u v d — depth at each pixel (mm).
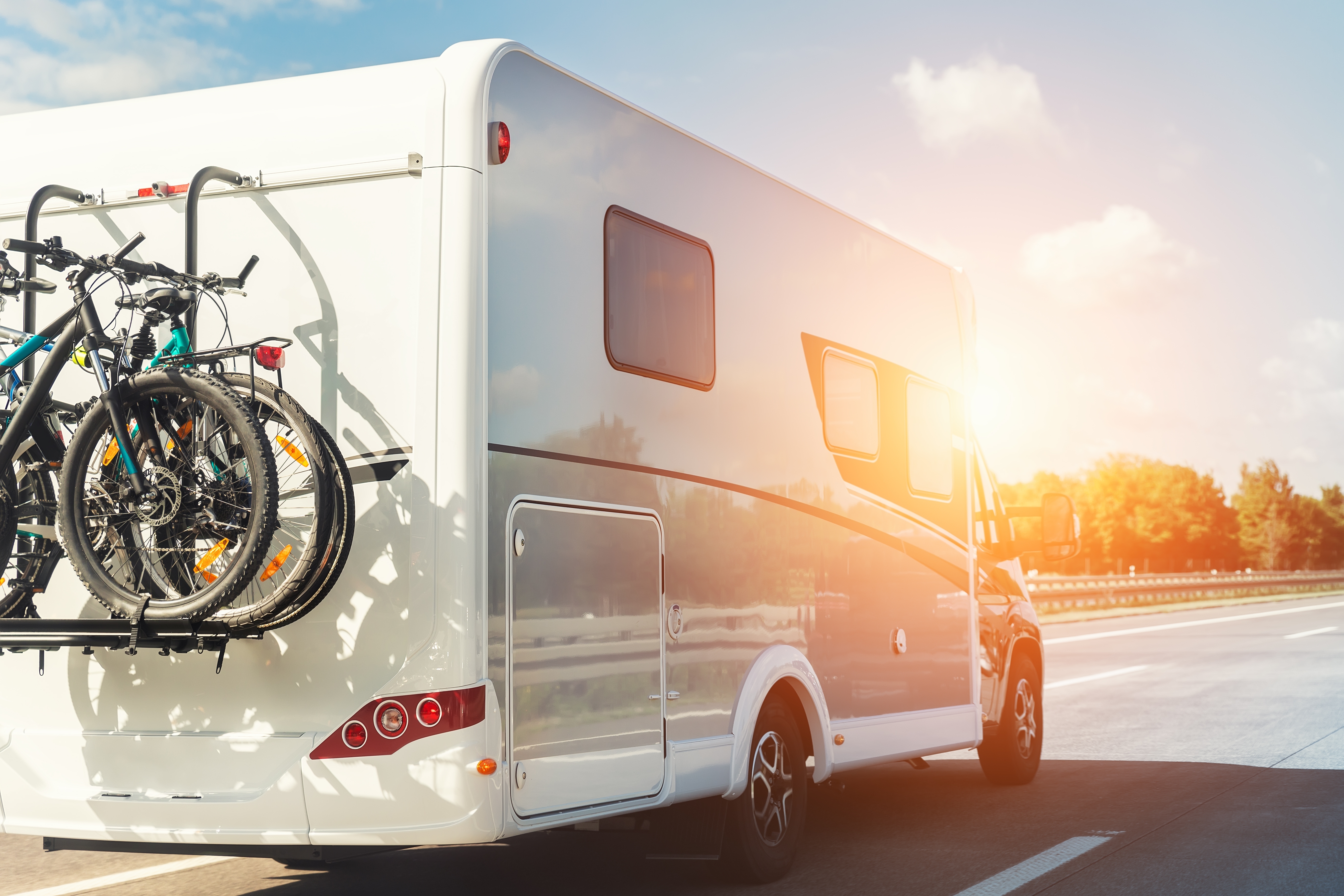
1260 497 100000
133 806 4430
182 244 4738
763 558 5758
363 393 4379
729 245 5695
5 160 4957
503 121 4500
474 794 4125
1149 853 6332
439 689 4156
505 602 4316
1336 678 14617
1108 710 12117
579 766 4586
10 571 4594
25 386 4598
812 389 6227
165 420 4219
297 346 4488
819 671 6125
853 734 6328
